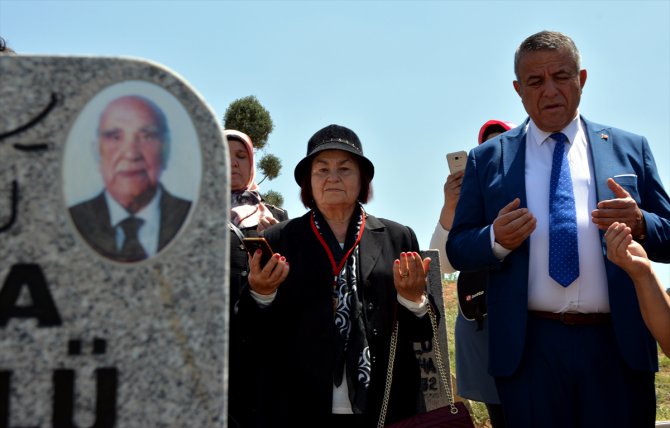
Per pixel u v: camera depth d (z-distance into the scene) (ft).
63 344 6.48
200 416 6.51
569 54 10.64
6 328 6.44
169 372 6.54
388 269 11.66
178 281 6.66
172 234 6.73
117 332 6.54
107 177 6.74
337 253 11.67
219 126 6.95
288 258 11.67
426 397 17.83
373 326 11.14
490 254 10.29
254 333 11.23
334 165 12.01
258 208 15.03
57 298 6.53
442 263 15.42
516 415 10.09
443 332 18.19
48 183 6.65
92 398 6.44
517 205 10.02
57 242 6.59
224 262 6.73
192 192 6.82
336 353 10.88
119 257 6.64
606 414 9.75
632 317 9.91
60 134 6.73
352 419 10.74
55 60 6.80
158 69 6.95
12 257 6.52
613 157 10.61
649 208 10.69
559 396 9.93
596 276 10.07
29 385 6.40
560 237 10.20
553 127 10.75
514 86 11.56
